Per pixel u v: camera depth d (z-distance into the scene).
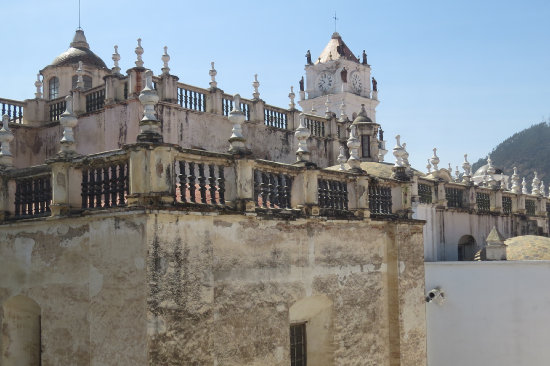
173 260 14.60
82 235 15.95
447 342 28.83
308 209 19.12
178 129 27.80
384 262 22.52
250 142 31.41
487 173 50.00
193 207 15.06
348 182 21.25
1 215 18.11
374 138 35.84
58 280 16.56
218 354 16.09
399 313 22.19
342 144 37.25
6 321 18.23
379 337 21.88
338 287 20.27
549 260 27.08
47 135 30.88
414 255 23.31
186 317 14.77
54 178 16.23
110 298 14.83
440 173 38.41
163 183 14.49
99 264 15.20
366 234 21.72
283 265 18.30
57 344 16.47
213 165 16.36
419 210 31.66
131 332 14.23
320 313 20.28
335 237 20.34
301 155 19.64
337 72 69.62
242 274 16.94
